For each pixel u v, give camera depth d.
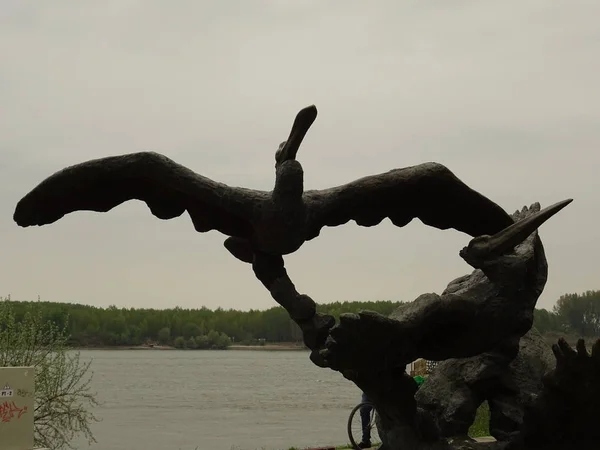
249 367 87.38
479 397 7.55
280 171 6.11
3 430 9.22
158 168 6.21
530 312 7.09
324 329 6.78
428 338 6.50
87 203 6.56
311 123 5.99
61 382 15.57
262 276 6.80
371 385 6.30
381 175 6.61
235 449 20.80
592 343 6.25
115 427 27.36
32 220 6.52
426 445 6.67
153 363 95.75
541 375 7.70
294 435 24.44
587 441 6.82
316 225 6.48
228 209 6.27
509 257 6.71
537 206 7.67
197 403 37.44
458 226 7.26
